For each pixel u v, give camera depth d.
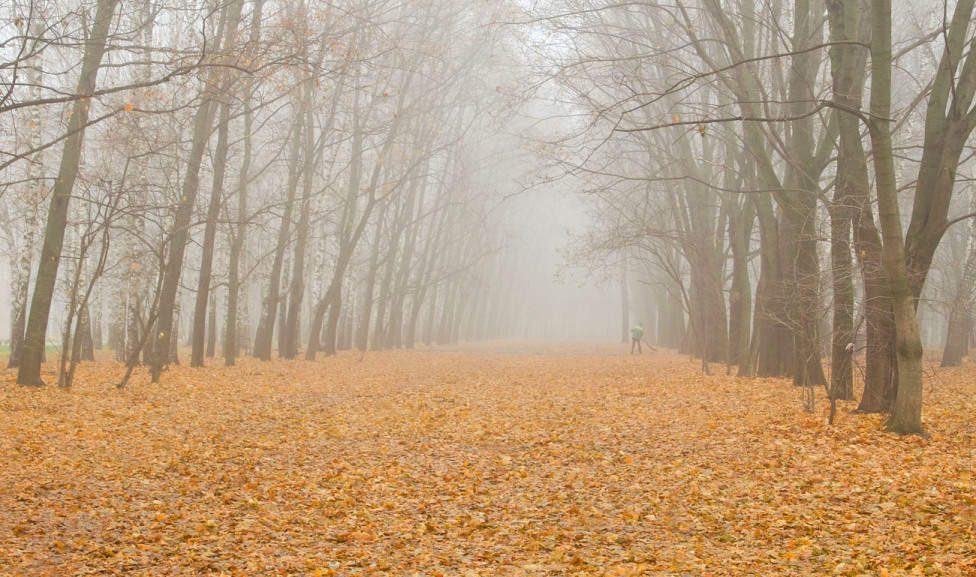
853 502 9.19
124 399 17.92
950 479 9.85
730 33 19.25
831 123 20.27
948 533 7.70
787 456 11.99
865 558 7.15
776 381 23.56
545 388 23.62
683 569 7.08
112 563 7.07
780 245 23.30
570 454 12.95
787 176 23.58
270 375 26.39
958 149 14.04
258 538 8.14
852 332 17.12
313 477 11.05
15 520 8.19
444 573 7.12
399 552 7.81
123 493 9.64
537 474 11.53
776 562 7.25
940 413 15.61
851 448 12.17
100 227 18.89
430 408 18.70
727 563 7.25
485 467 12.04
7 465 10.57
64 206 19.48
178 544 7.80
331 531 8.55
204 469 11.27
